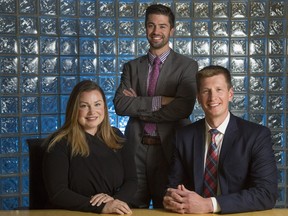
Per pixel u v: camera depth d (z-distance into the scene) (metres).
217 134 1.98
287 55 3.46
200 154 2.00
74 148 1.92
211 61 3.46
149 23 2.55
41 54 3.31
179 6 3.43
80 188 1.92
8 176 3.29
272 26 3.45
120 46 3.43
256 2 3.44
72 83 3.39
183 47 3.44
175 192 1.73
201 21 3.45
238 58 3.47
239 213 1.70
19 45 3.25
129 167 2.07
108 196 1.80
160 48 2.57
